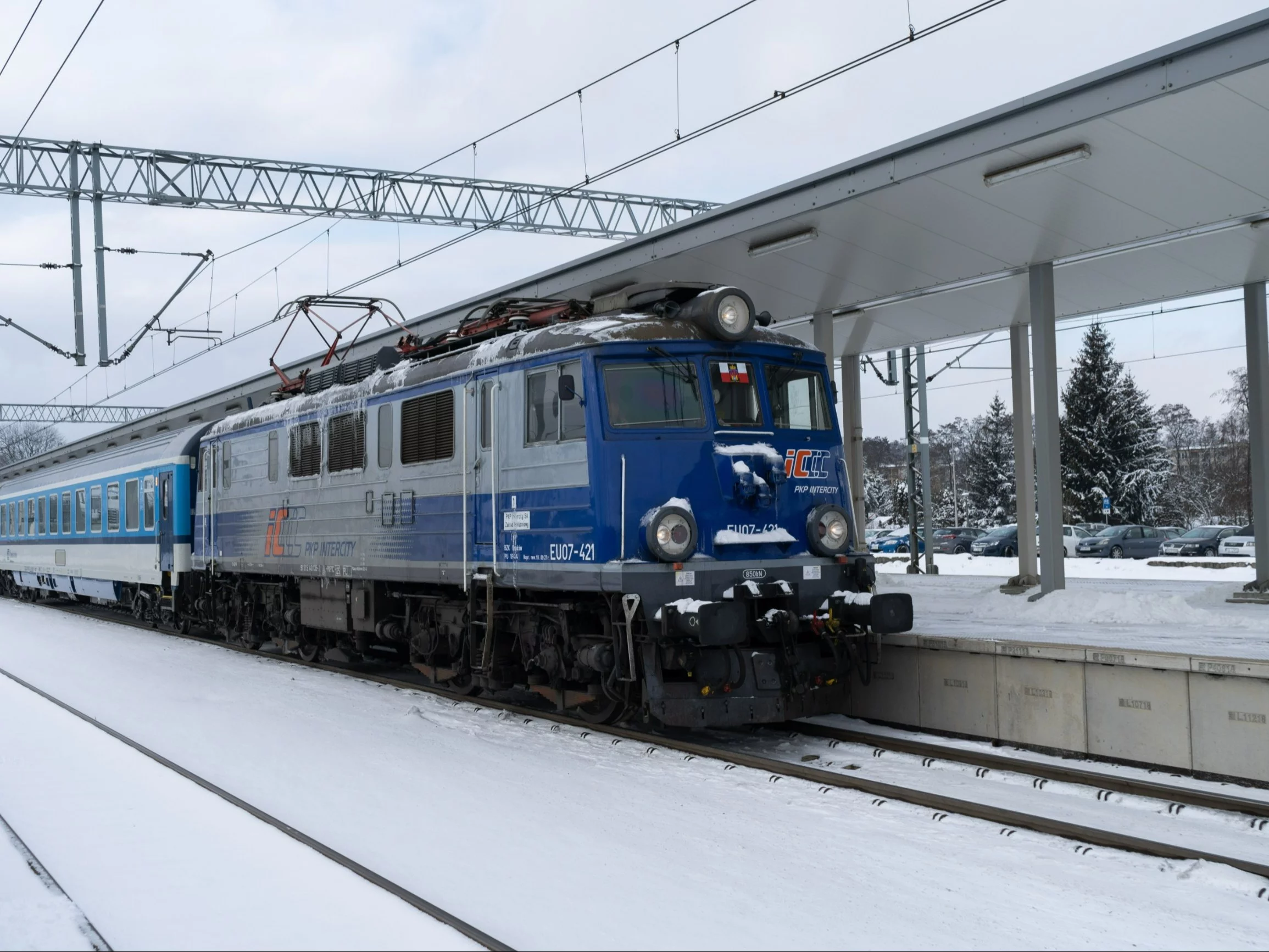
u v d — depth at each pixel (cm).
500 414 1042
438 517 1140
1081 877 579
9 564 3159
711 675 919
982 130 1187
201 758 912
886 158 1281
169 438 2006
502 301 1177
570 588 944
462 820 704
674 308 982
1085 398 5319
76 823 711
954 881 573
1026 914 525
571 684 1039
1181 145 1156
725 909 532
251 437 1638
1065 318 2109
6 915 536
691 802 745
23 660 1661
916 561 3172
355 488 1316
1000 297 1886
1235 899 544
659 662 912
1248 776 795
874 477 8688
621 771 846
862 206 1359
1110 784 777
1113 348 5338
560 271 1755
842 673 983
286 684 1354
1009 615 1530
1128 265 1661
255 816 712
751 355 983
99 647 1844
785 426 995
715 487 939
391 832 677
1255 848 642
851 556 995
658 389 943
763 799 754
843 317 2038
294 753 924
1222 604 1669
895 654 1059
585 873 591
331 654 1531
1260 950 481
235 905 548
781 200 1412
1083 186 1280
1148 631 1291
